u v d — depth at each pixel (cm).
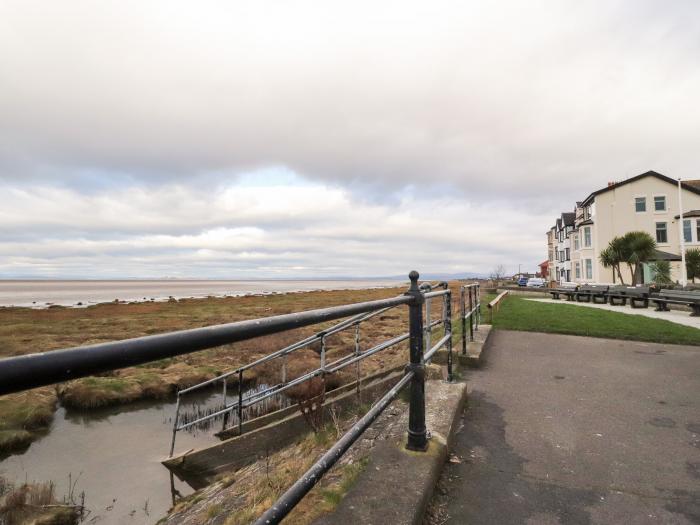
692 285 2177
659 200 3428
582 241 3784
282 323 133
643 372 571
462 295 639
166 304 5425
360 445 301
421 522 222
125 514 560
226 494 426
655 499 259
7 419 920
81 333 2412
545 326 962
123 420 961
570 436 358
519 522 233
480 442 344
